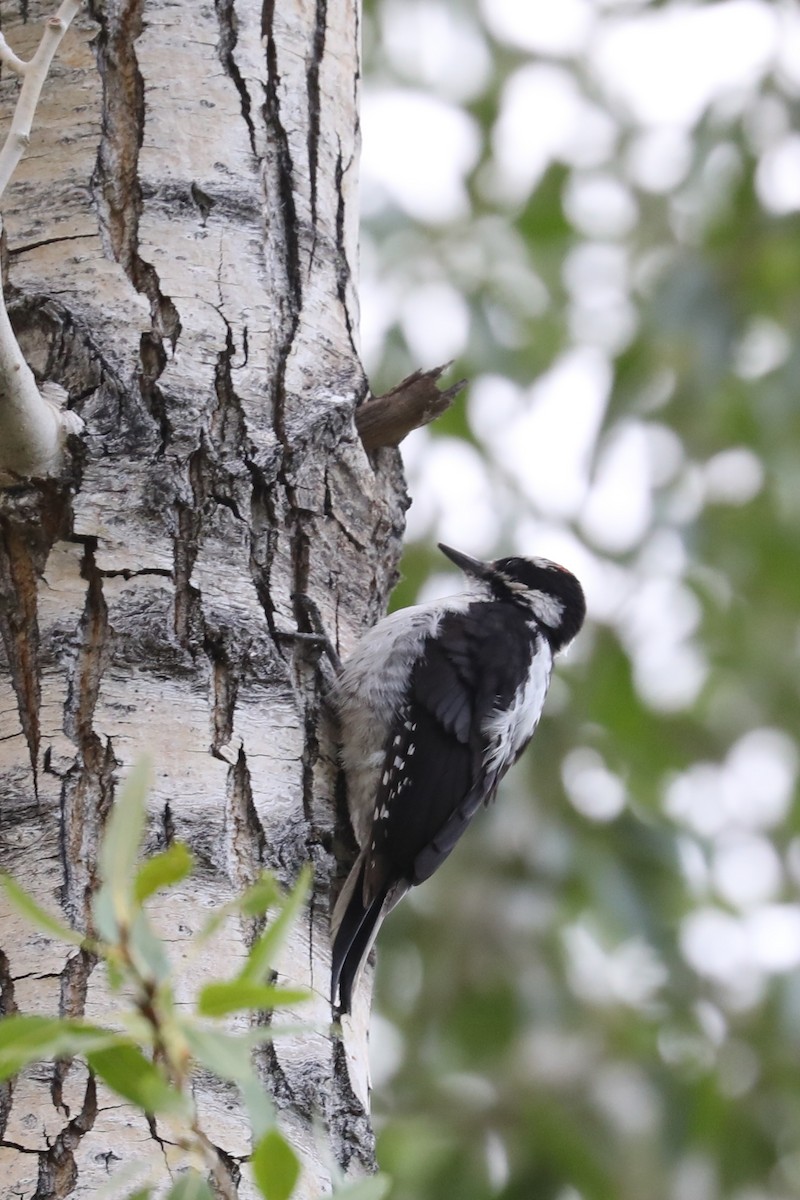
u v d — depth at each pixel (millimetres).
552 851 13094
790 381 14586
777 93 14820
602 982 14117
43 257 7121
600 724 13961
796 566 15117
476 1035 13406
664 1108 13000
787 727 15320
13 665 6570
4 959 6000
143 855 6238
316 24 8008
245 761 6672
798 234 14672
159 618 6641
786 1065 13484
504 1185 12633
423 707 9219
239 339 7203
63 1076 5723
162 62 7477
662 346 15109
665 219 15672
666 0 15508
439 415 8203
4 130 7340
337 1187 4301
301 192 7695
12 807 6281
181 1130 5199
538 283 15383
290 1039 6277
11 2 7574
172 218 7262
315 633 7324
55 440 6609
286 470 7258
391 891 8688
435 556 14414
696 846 13219
